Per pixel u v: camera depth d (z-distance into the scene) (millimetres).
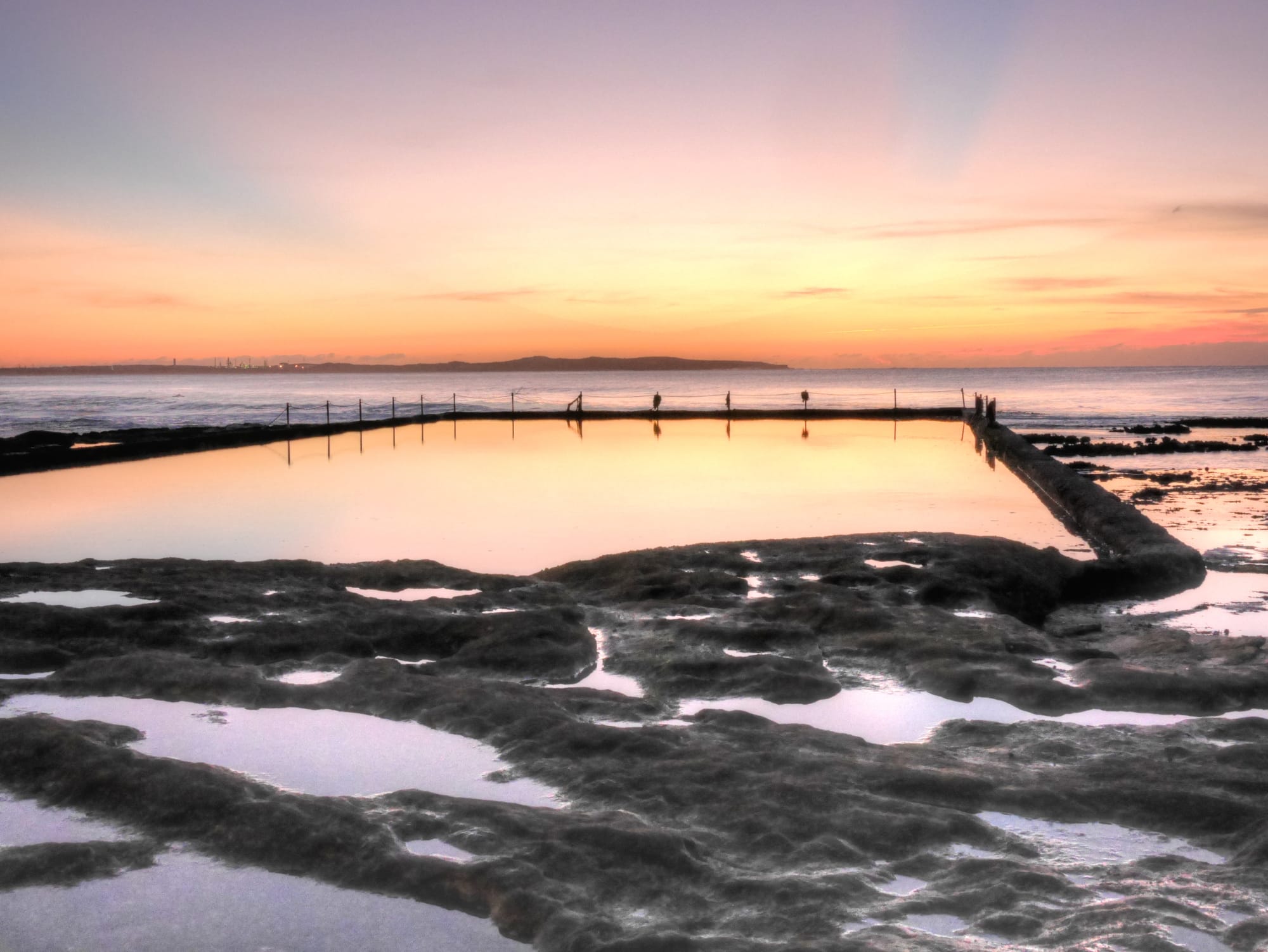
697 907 3557
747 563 9422
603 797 4445
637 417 41969
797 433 33031
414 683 5930
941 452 25578
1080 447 28094
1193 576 10133
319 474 20406
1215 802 4254
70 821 4328
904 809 4215
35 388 147750
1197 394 82125
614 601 8414
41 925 3613
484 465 22125
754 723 5430
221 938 3529
